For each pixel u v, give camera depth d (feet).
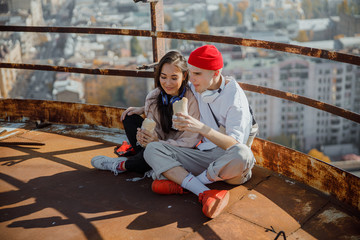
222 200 5.41
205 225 5.28
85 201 6.02
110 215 5.59
